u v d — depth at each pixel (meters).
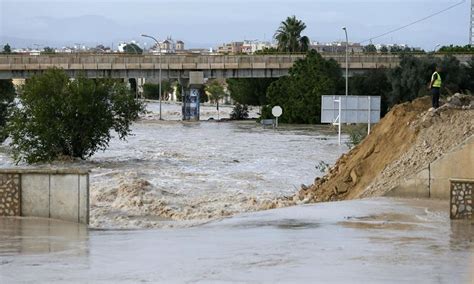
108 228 33.12
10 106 120.06
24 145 78.69
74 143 81.12
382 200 38.50
